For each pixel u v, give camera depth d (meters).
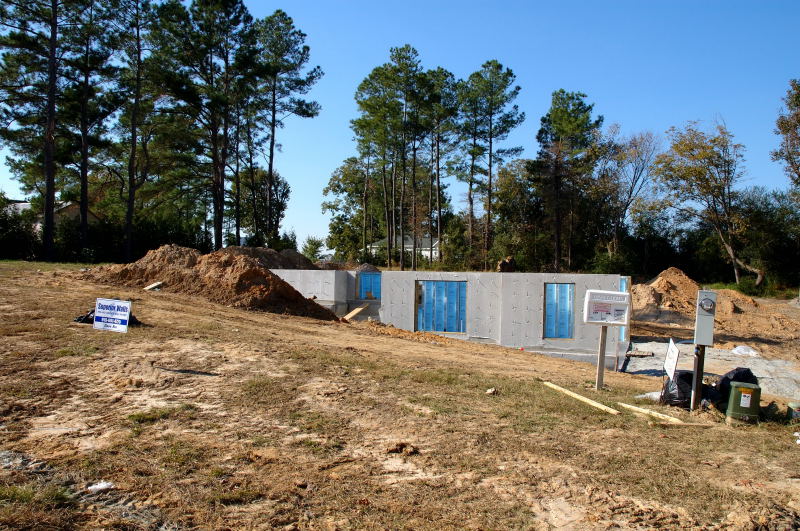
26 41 28.67
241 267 17.67
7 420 6.37
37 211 40.09
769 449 6.29
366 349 12.09
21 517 4.18
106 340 10.12
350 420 7.01
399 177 65.06
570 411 7.71
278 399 7.68
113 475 5.09
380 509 4.69
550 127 54.97
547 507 4.83
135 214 39.47
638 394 9.02
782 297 42.50
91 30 30.69
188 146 36.09
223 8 34.78
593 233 55.81
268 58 41.22
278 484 5.07
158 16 33.50
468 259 53.25
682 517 4.68
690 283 34.88
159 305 14.62
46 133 29.95
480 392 8.62
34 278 17.06
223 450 5.83
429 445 6.23
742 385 7.35
